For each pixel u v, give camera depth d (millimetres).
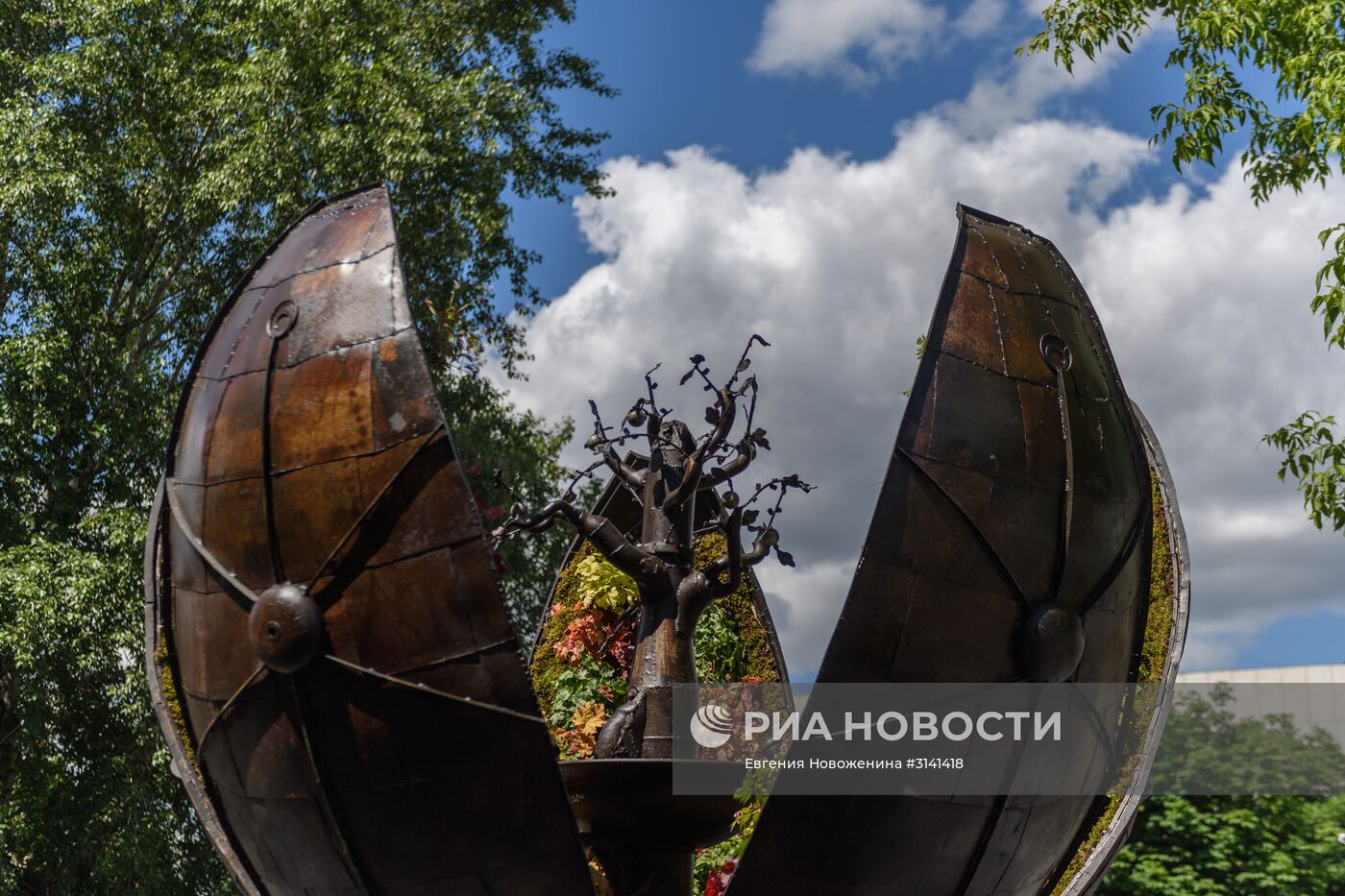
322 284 6371
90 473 17766
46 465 17250
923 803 5879
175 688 6730
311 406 6051
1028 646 6012
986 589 6012
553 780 5691
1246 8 10555
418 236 20375
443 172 20250
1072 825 6465
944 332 6363
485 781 5723
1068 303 6918
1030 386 6406
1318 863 10516
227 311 6918
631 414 7637
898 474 5961
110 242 19406
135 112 20141
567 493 7320
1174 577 6949
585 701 9695
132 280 20203
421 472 5824
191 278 20609
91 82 19172
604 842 7324
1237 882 10422
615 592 9750
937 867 6023
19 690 16609
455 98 19719
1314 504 9711
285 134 18875
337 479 5910
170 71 19453
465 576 5723
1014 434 6238
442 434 5820
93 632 16047
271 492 6031
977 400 6238
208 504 6266
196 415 6582
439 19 21969
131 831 16312
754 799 7035
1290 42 10805
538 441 23906
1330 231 9555
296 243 6867
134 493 17875
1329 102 9750
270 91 18922
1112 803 6594
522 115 21703
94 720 17297
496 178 20625
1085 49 11391
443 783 5746
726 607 10539
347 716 5805
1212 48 11039
